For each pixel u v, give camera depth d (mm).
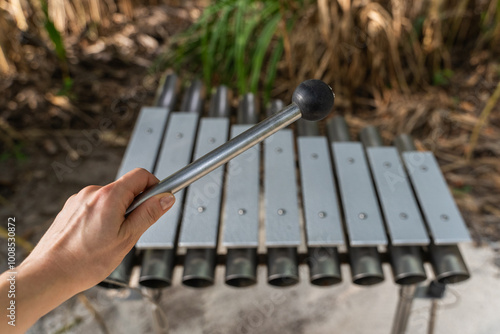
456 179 1496
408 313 983
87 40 1916
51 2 1820
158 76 1787
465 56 1829
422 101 1671
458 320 1193
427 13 1653
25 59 1747
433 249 910
